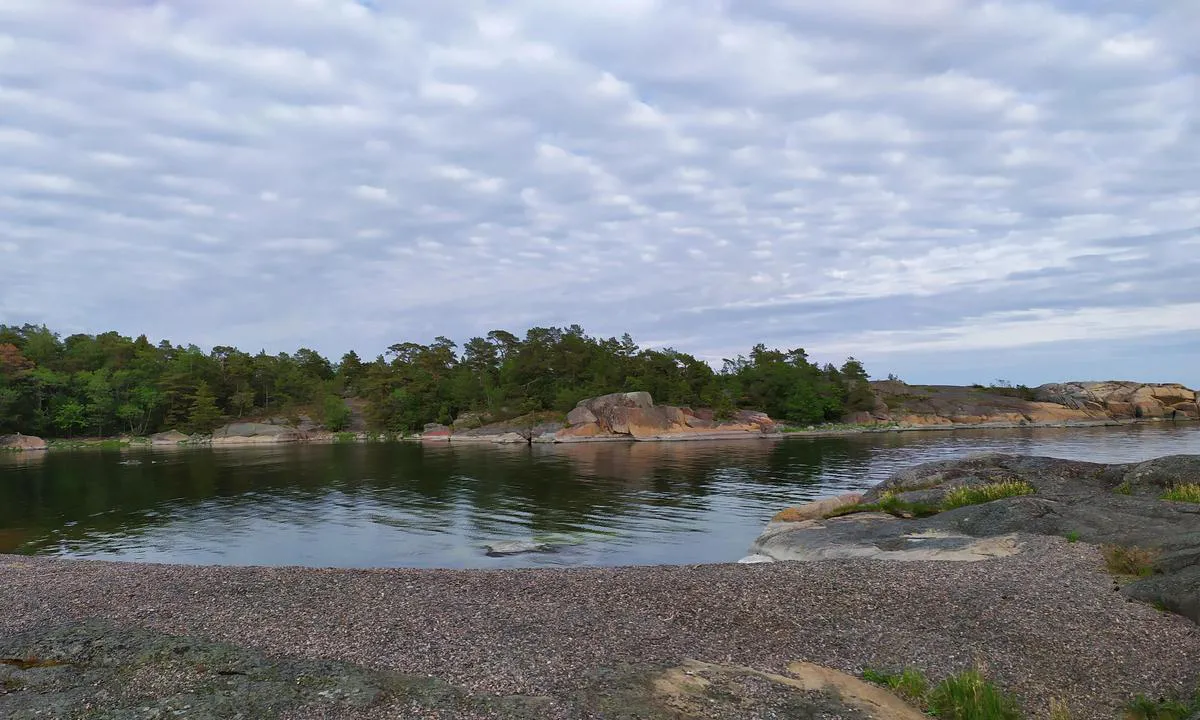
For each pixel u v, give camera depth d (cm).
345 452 8425
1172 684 886
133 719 770
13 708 806
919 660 973
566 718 763
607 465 5912
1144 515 1794
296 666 925
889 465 5544
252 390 13562
